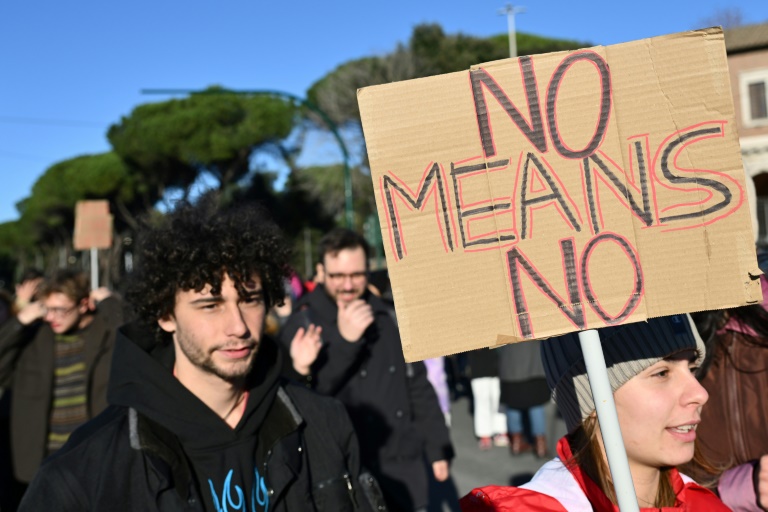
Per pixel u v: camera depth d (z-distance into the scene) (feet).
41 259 195.00
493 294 4.79
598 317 4.72
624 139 4.73
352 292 12.51
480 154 4.79
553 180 4.76
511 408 22.25
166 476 6.04
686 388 5.52
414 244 4.81
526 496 5.73
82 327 14.38
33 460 13.88
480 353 24.56
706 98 4.67
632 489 4.66
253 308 6.75
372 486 7.34
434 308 4.80
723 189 4.67
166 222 6.97
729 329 7.09
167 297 6.63
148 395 6.32
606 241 4.73
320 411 7.25
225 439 6.45
